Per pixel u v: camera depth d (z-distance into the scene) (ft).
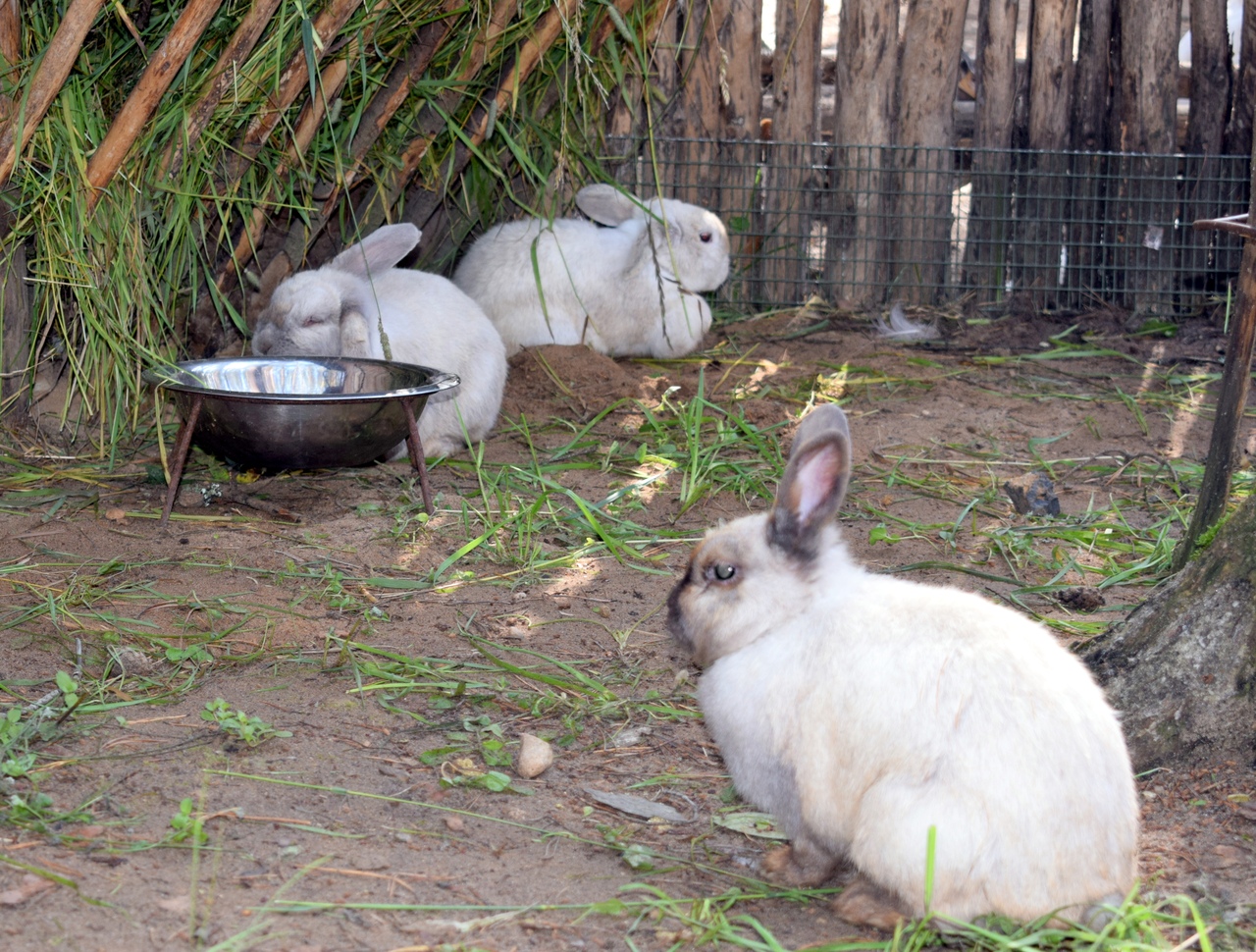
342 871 6.84
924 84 11.90
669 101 11.74
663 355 11.34
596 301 11.23
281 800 7.11
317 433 8.69
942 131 11.96
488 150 10.57
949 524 9.06
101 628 7.95
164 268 9.54
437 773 7.30
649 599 8.41
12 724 7.29
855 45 11.85
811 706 6.79
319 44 8.95
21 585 8.19
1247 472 9.54
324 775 7.23
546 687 7.79
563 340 11.15
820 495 6.88
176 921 6.59
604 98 10.64
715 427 10.06
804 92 11.95
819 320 11.97
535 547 8.76
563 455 9.73
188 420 8.76
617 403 10.19
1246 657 7.39
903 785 6.63
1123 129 11.95
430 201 10.75
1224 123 11.96
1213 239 12.03
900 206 12.04
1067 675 6.73
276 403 8.59
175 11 9.16
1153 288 12.00
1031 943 6.47
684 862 7.01
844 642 6.79
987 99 11.89
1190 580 7.55
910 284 12.13
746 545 6.94
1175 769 7.40
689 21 11.32
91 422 9.64
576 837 7.07
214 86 9.12
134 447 9.64
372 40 9.41
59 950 6.25
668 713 7.69
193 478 9.31
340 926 6.64
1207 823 7.17
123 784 7.12
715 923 6.75
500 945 6.63
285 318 9.43
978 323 11.87
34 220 9.24
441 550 8.71
